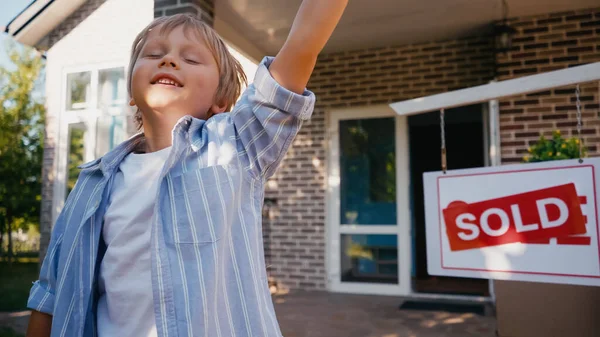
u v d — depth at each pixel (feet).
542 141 10.98
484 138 17.15
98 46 15.78
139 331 2.67
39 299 3.29
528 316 10.29
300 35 2.72
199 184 2.75
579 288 9.91
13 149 31.01
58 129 17.25
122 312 2.74
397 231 17.70
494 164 14.57
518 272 7.57
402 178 17.78
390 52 17.71
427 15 14.52
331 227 18.44
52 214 17.74
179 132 2.90
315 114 18.72
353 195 18.47
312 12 2.72
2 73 32.45
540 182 7.47
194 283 2.54
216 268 2.59
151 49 3.19
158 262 2.60
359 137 18.47
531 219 7.51
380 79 17.80
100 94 15.84
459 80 16.72
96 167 3.30
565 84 7.31
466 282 20.83
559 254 7.24
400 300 16.52
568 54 14.07
